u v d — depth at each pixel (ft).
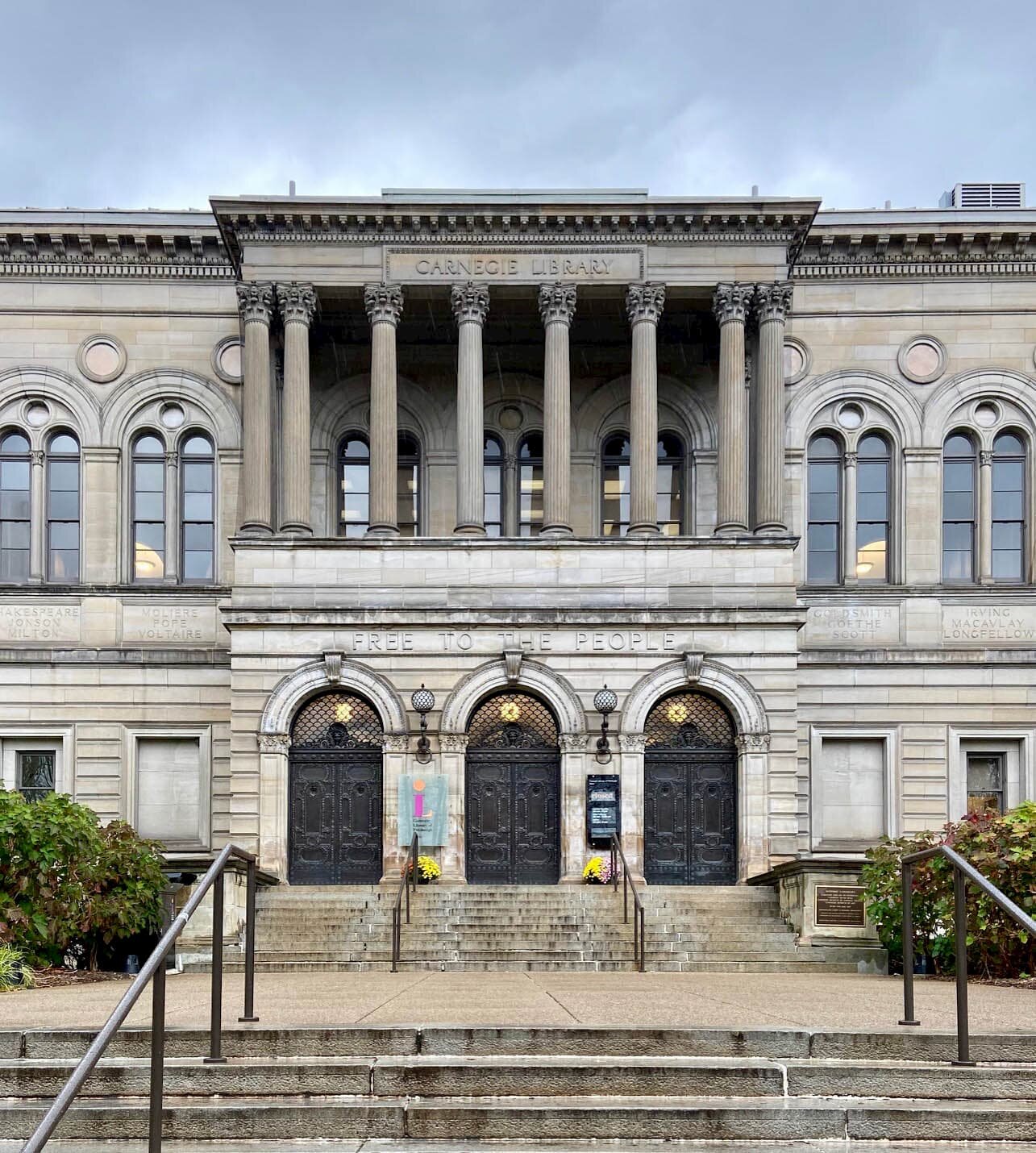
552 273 104.83
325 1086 31.63
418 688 98.63
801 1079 31.86
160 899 75.97
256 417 103.86
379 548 100.58
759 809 97.45
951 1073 31.83
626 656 99.04
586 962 74.54
